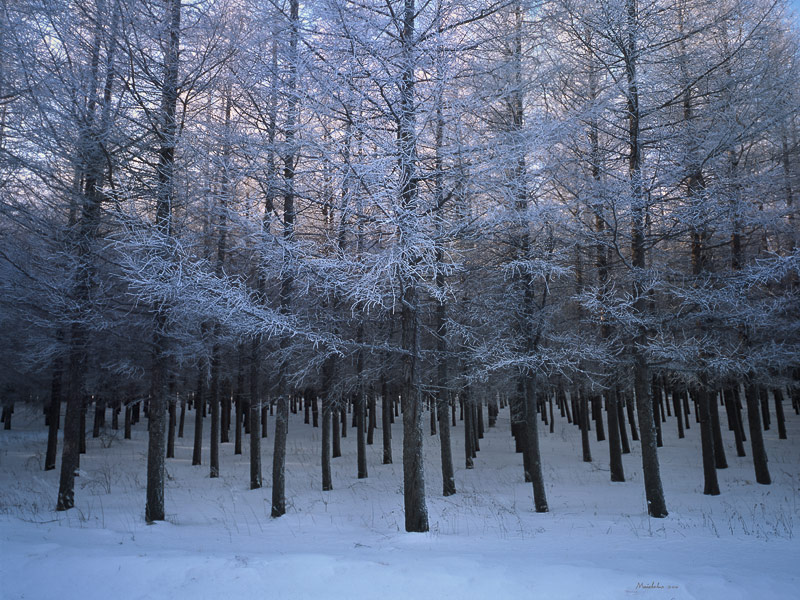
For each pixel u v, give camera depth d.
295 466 19.47
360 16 6.95
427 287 6.88
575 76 10.27
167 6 9.77
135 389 20.97
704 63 10.01
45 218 10.62
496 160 7.05
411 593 4.29
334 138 7.31
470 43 7.74
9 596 4.41
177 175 9.33
